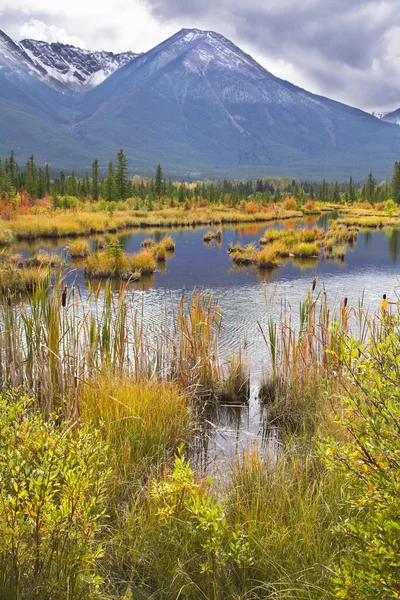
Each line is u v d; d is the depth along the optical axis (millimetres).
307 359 6840
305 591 2562
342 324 6367
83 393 5285
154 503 3379
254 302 15781
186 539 3018
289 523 3207
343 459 2232
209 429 5926
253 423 6160
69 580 2328
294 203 81312
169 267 24156
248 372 7734
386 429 2096
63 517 2387
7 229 33562
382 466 2059
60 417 4871
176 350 7102
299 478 3686
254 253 26156
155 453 4543
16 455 2529
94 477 2773
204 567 2623
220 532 2590
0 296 6570
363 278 20938
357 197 105062
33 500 2264
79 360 5832
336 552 2801
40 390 5414
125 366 6883
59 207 60594
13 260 21094
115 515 3479
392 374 2154
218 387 7105
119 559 3068
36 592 2279
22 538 2410
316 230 37406
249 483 3748
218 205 82562
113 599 2619
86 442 2838
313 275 21750
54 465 2512
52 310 5504
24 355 6363
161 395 5512
